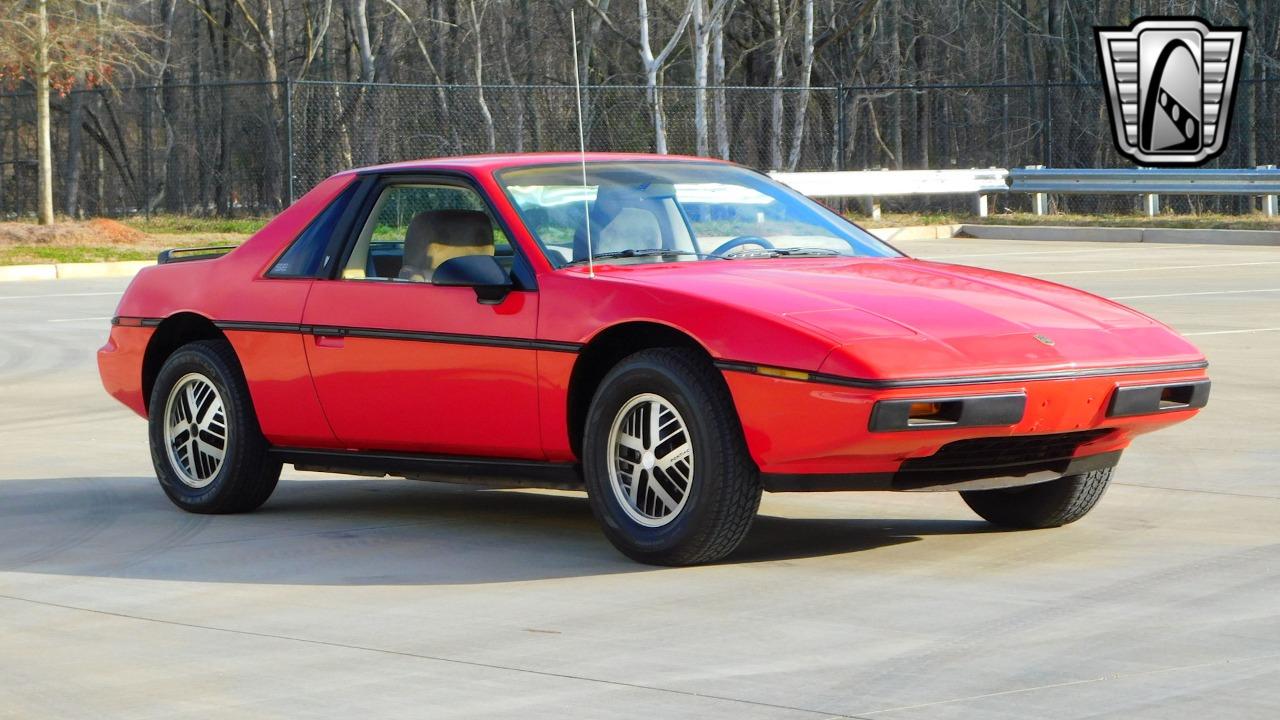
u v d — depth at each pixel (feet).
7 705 14.90
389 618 18.03
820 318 19.24
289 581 20.22
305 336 23.63
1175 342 20.98
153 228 110.52
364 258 23.95
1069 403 19.43
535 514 24.91
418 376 22.31
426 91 165.78
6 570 21.21
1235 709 13.74
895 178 104.53
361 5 145.28
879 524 23.36
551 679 15.28
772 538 22.35
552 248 21.71
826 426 18.53
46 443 32.83
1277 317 52.01
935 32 163.22
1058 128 160.35
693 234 22.74
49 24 108.37
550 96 147.23
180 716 14.40
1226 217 99.35
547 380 20.90
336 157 146.00
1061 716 13.64
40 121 104.68
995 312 20.22
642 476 20.45
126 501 26.45
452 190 23.26
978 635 16.58
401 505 25.99
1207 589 18.52
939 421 18.61
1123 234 95.40
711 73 159.22
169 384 25.54
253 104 166.71
